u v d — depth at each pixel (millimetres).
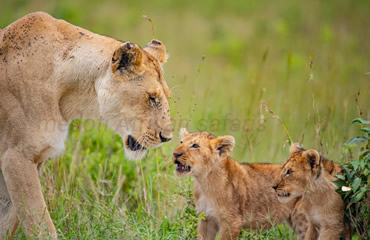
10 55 8414
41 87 8320
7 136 8281
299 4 31266
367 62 23047
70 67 8570
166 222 9711
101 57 8641
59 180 10531
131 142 8883
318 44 25469
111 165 11570
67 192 10156
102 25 24859
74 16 23797
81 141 11953
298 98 17672
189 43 25703
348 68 21641
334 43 25719
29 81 8266
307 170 9188
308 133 14070
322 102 17297
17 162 8211
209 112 15039
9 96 8234
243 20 30109
